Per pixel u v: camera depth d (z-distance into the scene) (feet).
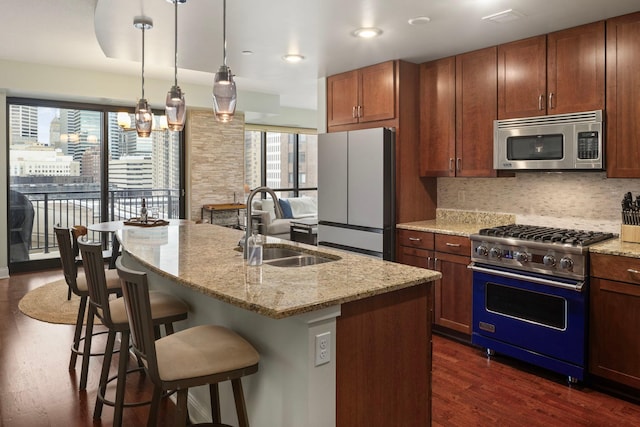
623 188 10.93
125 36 11.32
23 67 18.63
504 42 11.80
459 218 14.28
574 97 10.62
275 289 6.15
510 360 11.15
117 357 11.51
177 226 13.97
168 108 9.48
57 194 21.81
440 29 10.79
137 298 5.63
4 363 11.07
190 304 8.67
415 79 13.93
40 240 21.45
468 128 12.77
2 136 19.20
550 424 8.36
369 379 6.40
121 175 23.47
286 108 30.25
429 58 13.38
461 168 13.00
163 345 6.19
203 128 24.93
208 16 9.94
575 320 9.62
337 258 8.63
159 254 8.78
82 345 12.14
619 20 9.89
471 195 13.99
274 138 31.58
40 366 10.91
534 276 10.18
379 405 6.54
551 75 10.99
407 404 6.94
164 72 20.47
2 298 16.43
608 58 10.07
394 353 6.72
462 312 12.07
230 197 26.09
